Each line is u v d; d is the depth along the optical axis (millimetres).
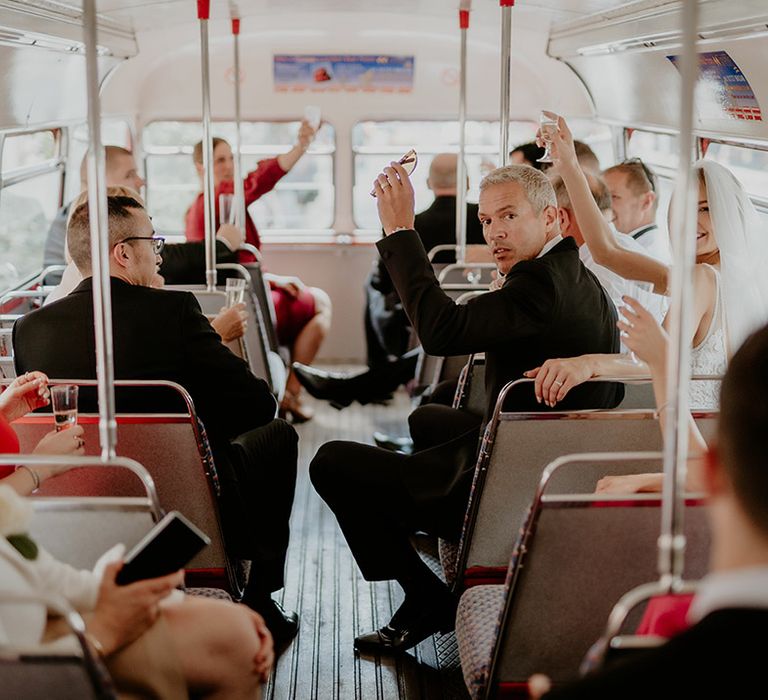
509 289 3324
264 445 3986
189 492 3199
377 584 4508
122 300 3471
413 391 6262
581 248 4488
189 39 8227
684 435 1832
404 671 3666
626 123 7043
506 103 4602
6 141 5922
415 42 8500
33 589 2086
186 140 8688
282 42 8500
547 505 2297
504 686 2609
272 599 4000
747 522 1368
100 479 3152
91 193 2186
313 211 8961
